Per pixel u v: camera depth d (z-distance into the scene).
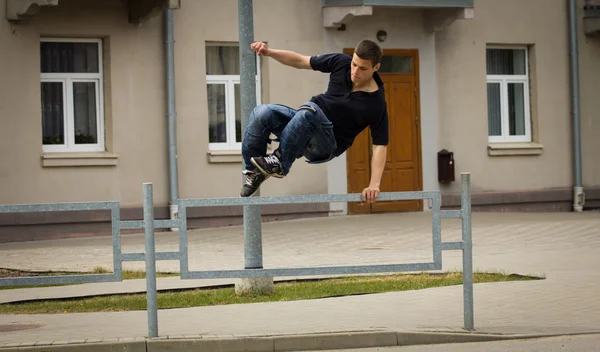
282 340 10.72
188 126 24.84
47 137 23.80
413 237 21.44
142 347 10.43
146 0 23.38
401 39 27.17
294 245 20.17
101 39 24.23
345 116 9.79
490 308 12.95
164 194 24.59
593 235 21.72
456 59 27.94
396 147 27.16
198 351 10.53
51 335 11.19
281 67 25.77
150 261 10.62
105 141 24.27
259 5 25.52
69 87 23.97
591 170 29.47
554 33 29.31
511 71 29.28
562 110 29.44
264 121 9.93
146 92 24.41
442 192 27.77
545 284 14.94
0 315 13.01
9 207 10.23
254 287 14.24
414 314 12.52
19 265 17.52
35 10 22.36
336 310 12.91
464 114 28.03
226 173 25.17
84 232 23.56
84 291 14.84
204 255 18.80
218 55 25.56
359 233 22.38
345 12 25.59
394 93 27.12
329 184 26.34
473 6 26.64
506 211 28.55
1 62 22.86
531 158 28.97
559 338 11.05
